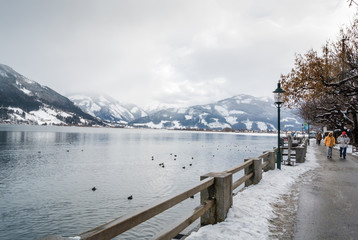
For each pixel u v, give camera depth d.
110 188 25.25
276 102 13.89
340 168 14.95
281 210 6.75
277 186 9.49
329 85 18.47
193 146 84.88
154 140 119.75
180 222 4.34
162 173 33.50
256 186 9.33
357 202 7.61
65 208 19.48
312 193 8.70
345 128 42.97
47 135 131.25
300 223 5.80
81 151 61.53
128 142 99.06
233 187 7.11
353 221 5.95
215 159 50.28
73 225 16.48
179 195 4.33
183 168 37.88
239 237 4.89
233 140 132.62
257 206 6.86
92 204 20.36
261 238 4.91
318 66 18.25
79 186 26.14
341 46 18.94
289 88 19.28
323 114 37.84
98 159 47.56
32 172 33.91
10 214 18.20
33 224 16.62
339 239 4.96
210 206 5.47
